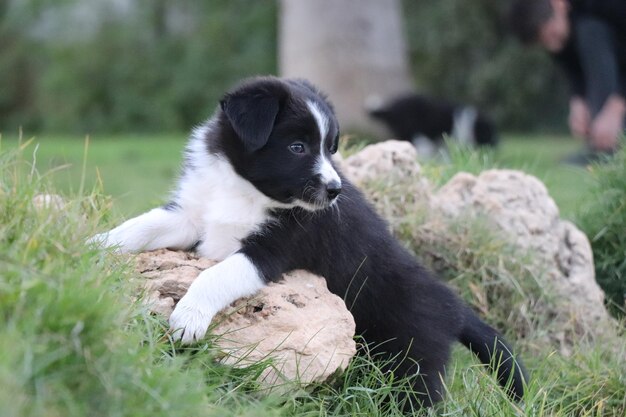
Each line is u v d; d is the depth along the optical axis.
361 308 5.11
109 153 16.17
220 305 4.39
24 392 3.07
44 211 3.91
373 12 16.58
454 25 25.36
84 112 27.67
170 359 3.89
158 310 4.33
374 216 5.33
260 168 4.82
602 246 7.15
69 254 3.74
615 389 5.48
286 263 4.79
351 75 16.45
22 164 4.81
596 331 6.26
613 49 11.32
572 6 11.45
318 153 4.91
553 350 5.93
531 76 24.55
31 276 3.41
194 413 3.46
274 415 3.85
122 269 4.15
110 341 3.46
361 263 5.07
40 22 28.67
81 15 28.48
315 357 4.39
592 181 7.58
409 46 25.84
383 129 15.24
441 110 14.77
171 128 27.19
